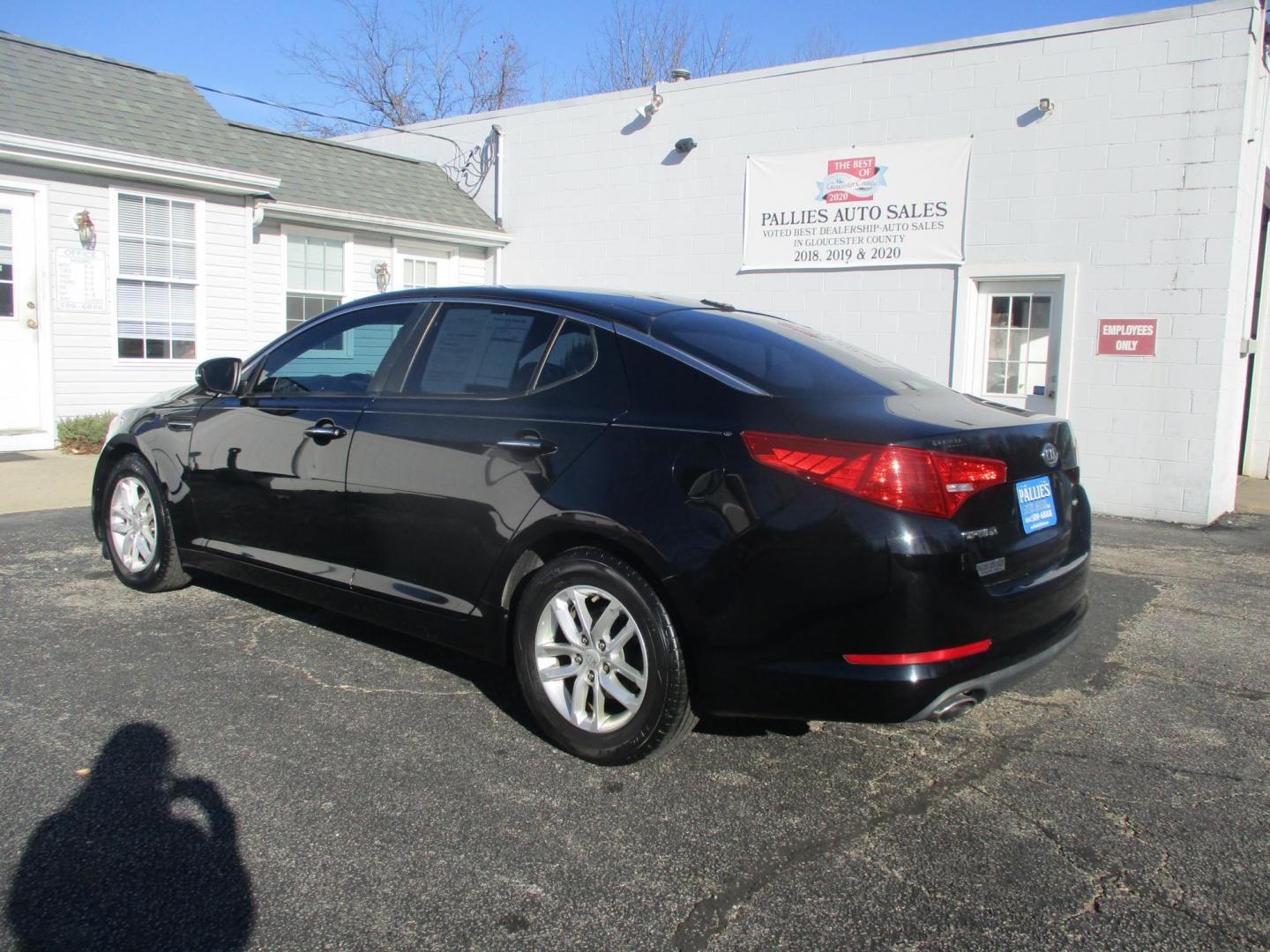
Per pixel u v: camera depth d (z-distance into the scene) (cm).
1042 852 279
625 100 1180
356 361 416
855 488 278
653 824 289
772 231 1072
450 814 291
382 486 378
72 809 286
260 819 284
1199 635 498
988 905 253
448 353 386
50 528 641
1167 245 841
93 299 945
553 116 1251
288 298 1159
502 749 336
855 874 266
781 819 295
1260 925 247
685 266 1145
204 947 227
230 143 1077
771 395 309
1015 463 307
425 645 441
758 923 243
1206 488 834
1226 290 817
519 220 1306
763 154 1071
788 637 284
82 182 927
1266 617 533
